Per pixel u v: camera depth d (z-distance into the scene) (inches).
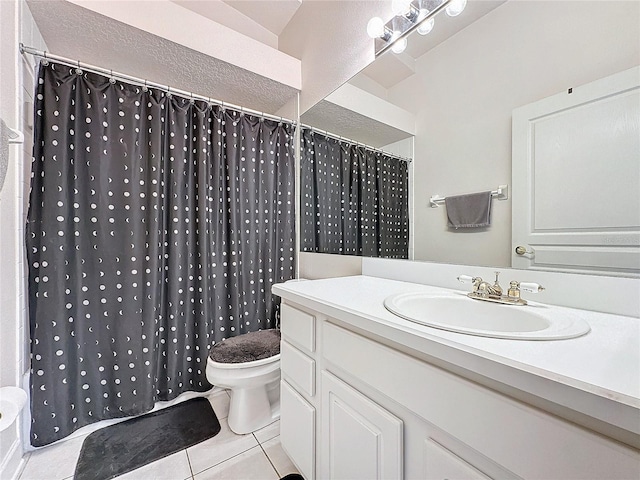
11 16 45.2
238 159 73.3
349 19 61.4
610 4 29.4
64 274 52.2
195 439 53.7
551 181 33.8
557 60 33.2
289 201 80.4
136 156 58.9
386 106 54.2
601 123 30.0
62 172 51.7
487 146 40.0
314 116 72.7
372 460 28.0
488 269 39.9
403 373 24.8
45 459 48.3
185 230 65.7
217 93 77.5
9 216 45.3
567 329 24.0
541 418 16.7
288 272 80.1
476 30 40.8
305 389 38.4
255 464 48.1
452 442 21.5
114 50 59.0
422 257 48.5
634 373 16.4
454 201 44.1
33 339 49.5
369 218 58.1
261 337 63.7
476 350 19.9
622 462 14.1
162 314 63.2
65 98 52.3
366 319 28.0
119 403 57.4
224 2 77.9
